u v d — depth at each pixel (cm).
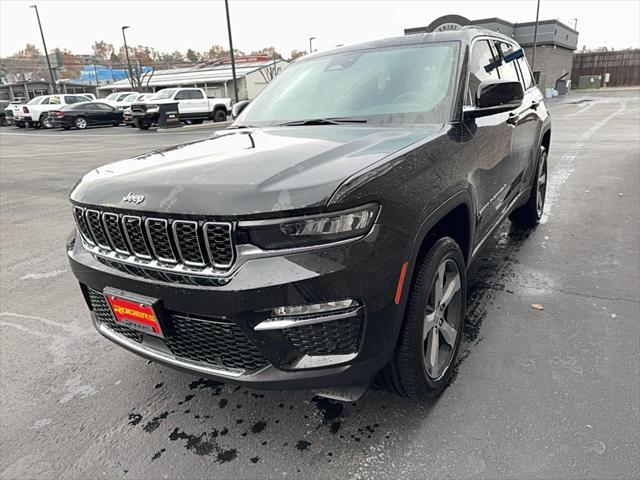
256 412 243
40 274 446
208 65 6378
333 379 186
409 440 216
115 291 208
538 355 275
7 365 296
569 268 394
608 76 4931
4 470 213
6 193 823
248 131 293
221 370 197
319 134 253
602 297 341
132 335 227
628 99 2919
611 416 223
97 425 240
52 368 292
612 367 260
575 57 5066
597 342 285
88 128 2500
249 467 208
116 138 1841
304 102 313
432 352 234
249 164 200
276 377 186
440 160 228
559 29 3606
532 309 328
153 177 201
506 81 265
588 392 241
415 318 210
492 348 284
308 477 200
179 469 209
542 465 198
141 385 271
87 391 268
